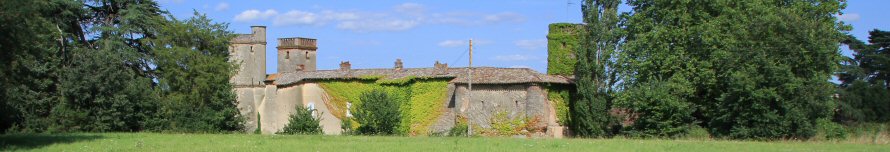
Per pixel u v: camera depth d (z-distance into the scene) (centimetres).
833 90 4969
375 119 5409
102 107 5175
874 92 6700
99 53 5334
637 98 5319
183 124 5462
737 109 4941
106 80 5188
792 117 4781
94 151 3162
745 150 3216
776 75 4841
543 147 3288
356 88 6719
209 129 5494
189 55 5769
